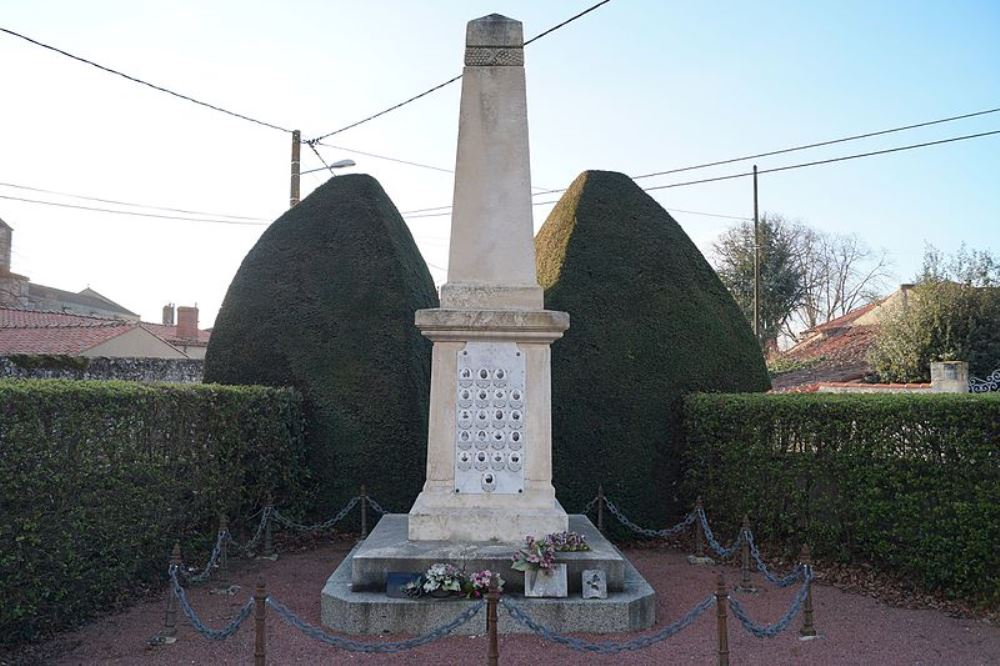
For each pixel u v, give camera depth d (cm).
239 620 578
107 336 2689
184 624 712
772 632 587
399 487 1143
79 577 694
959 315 2595
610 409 1134
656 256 1211
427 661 606
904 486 820
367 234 1232
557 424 1130
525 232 812
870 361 2834
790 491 948
